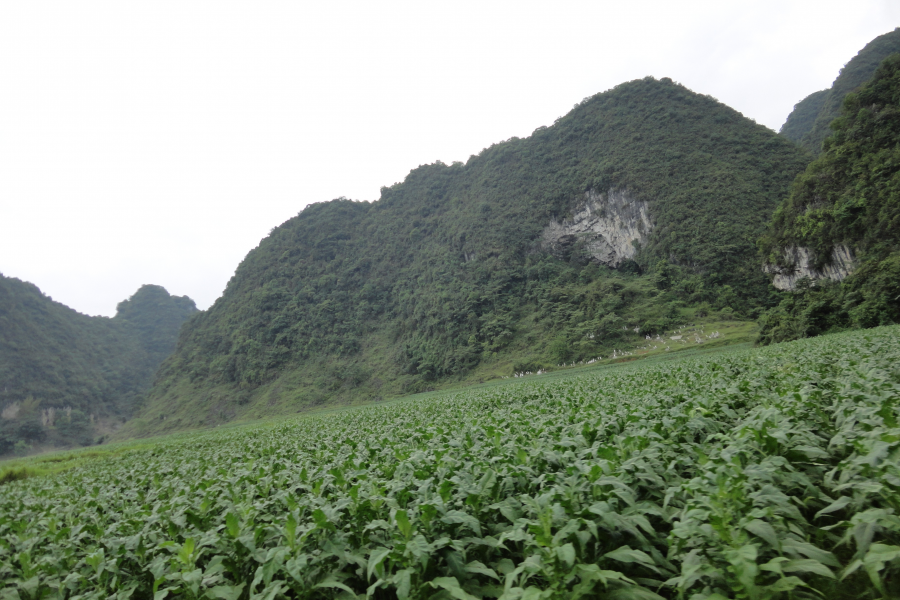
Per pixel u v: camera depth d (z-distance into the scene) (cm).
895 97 6469
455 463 716
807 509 466
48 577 589
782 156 14325
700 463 552
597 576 355
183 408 16050
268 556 451
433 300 15750
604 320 10750
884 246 5925
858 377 888
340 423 2588
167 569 534
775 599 346
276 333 17400
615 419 862
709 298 11219
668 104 17512
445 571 455
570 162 17725
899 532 378
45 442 16975
